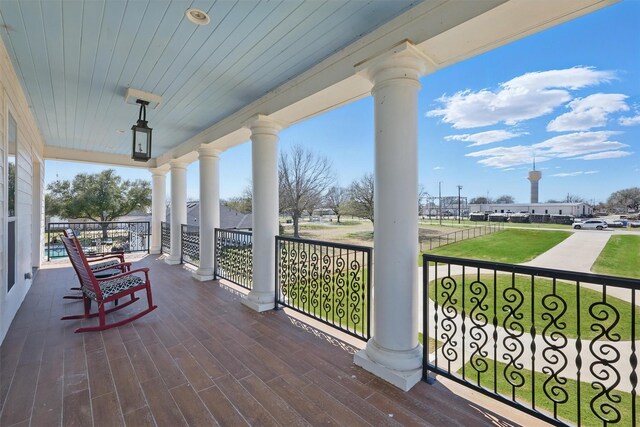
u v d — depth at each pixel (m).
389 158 2.16
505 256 9.11
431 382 2.07
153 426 1.64
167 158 6.75
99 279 3.02
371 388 2.00
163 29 2.23
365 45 2.29
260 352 2.50
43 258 6.55
